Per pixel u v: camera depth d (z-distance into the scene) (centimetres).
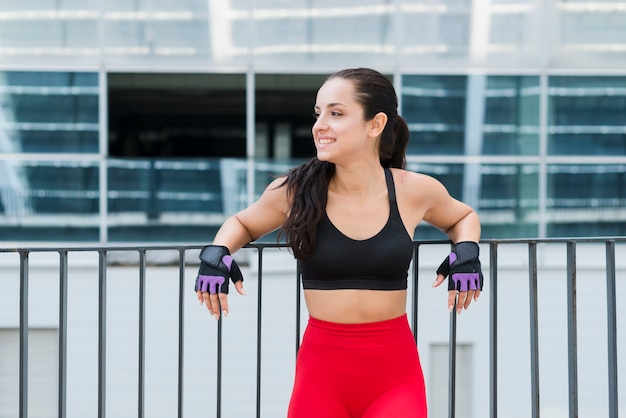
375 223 239
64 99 865
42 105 864
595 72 873
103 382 285
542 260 872
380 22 866
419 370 247
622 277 877
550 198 879
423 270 859
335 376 241
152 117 866
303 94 866
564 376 873
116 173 870
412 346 247
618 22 870
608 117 877
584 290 877
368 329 240
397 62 867
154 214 870
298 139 869
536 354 294
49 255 852
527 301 870
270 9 862
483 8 868
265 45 865
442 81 871
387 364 240
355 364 240
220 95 865
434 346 857
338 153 233
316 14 863
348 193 242
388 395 240
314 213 238
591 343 876
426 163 875
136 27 862
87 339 854
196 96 866
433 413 857
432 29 867
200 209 870
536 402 295
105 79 864
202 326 855
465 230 257
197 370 852
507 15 870
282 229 240
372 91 235
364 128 236
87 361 854
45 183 868
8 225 867
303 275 249
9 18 858
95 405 853
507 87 874
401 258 239
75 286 850
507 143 877
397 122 254
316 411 240
